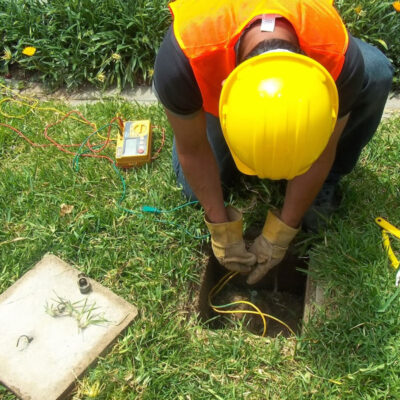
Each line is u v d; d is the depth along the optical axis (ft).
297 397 5.97
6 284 7.11
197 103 5.17
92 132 9.20
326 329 6.41
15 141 9.25
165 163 8.38
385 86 6.43
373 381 5.99
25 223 7.77
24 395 5.94
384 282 6.74
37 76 10.84
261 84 4.10
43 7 10.84
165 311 6.74
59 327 6.49
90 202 7.95
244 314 7.84
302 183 5.73
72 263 7.30
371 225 7.31
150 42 10.32
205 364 6.31
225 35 4.56
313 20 4.57
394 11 9.86
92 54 10.41
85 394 5.98
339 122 5.24
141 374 6.11
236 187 8.09
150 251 7.27
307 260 7.55
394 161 8.29
